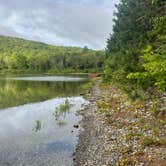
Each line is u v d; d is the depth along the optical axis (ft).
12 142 66.13
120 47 149.69
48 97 146.61
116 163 47.47
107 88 151.74
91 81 251.60
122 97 105.81
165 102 72.90
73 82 253.44
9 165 52.08
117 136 61.67
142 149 50.80
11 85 217.56
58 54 619.67
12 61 591.78
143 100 82.74
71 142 64.75
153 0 54.39
